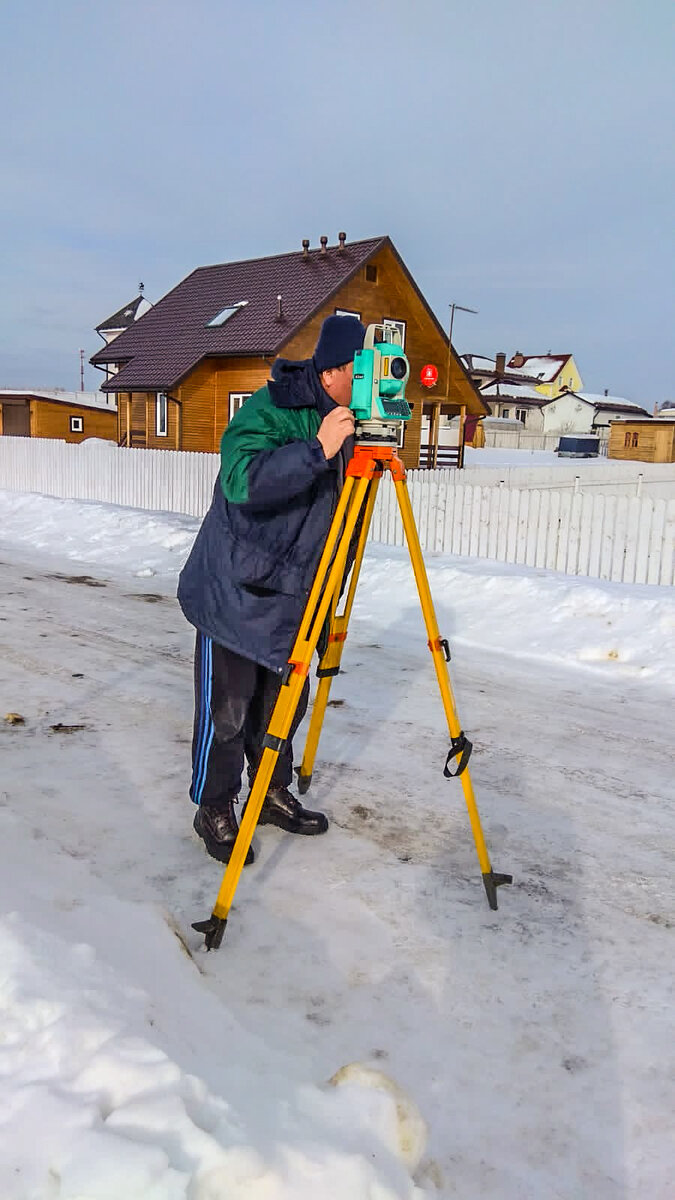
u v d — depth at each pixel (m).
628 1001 2.47
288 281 23.89
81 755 4.20
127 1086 1.61
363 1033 2.28
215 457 15.32
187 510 15.97
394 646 6.70
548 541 9.76
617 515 9.07
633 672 6.04
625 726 4.96
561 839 3.49
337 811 3.69
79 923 2.31
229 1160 1.49
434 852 3.34
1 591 8.49
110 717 4.80
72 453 18.25
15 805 3.58
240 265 26.55
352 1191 1.53
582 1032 2.33
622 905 3.00
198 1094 1.64
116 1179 1.37
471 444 52.41
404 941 2.72
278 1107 1.71
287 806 3.46
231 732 3.06
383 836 3.46
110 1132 1.48
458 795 3.90
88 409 32.31
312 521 2.87
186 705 5.05
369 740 4.59
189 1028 1.99
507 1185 1.84
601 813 3.76
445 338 24.50
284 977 2.51
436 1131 1.97
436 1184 1.81
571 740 4.70
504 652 6.60
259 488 2.56
